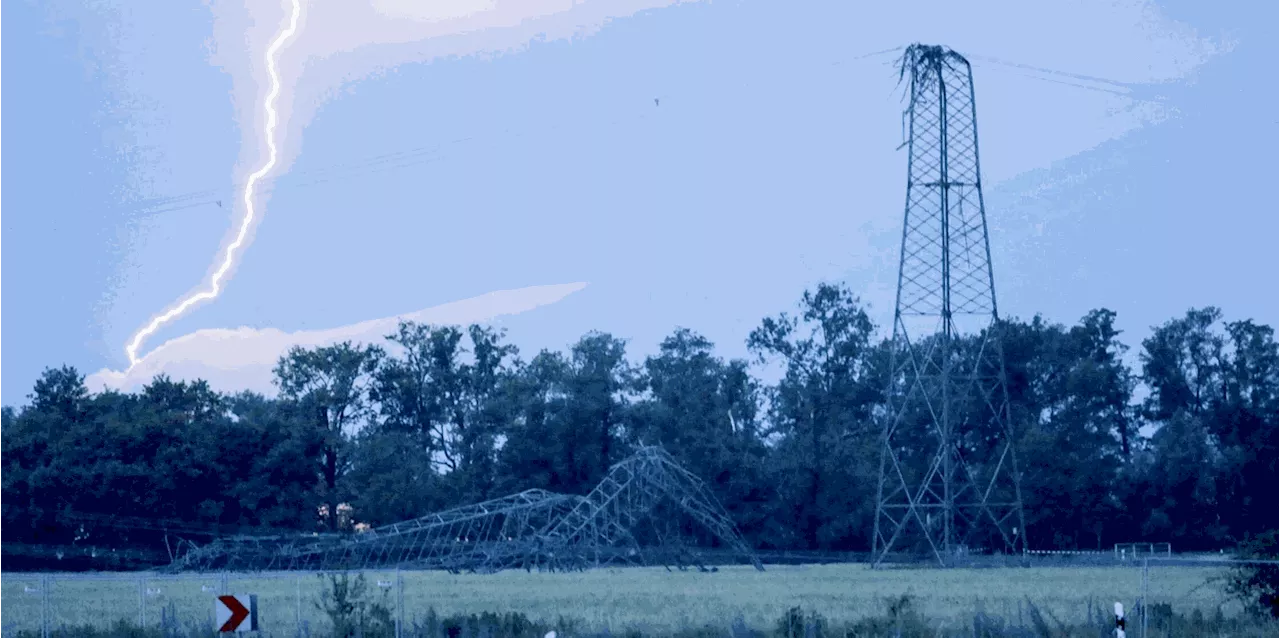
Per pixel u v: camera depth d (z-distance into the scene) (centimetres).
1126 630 14162
